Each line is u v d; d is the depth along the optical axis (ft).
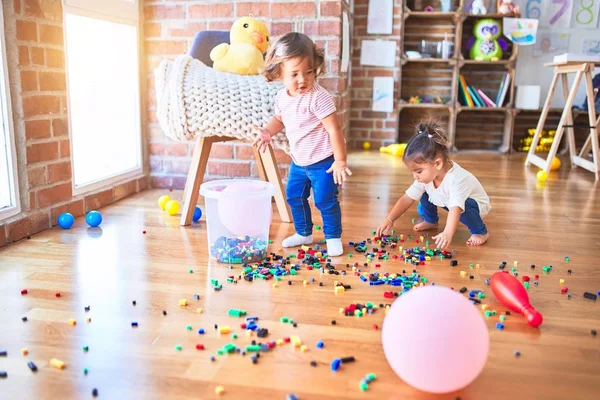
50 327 4.58
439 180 6.88
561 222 8.25
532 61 17.11
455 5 16.60
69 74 8.07
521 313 4.79
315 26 9.53
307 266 6.13
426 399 3.62
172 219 8.16
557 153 16.53
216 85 7.36
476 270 6.10
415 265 6.24
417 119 17.94
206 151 7.76
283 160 9.76
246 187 6.51
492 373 3.94
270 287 5.52
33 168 7.16
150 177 10.41
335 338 4.44
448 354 3.41
